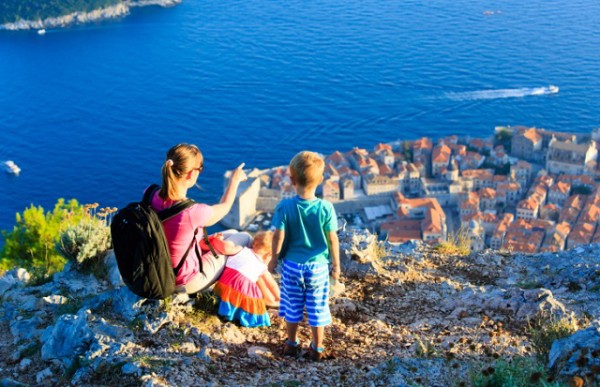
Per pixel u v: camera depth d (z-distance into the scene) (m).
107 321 11.02
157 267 10.48
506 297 13.35
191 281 11.46
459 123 153.38
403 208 109.50
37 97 167.75
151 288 10.61
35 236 23.66
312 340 11.70
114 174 124.44
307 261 10.71
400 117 155.38
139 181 121.94
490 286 14.64
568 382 8.33
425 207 109.25
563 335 10.94
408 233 100.38
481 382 8.95
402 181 124.19
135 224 10.25
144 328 10.85
